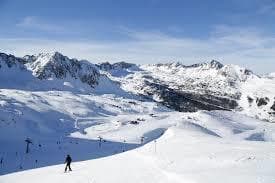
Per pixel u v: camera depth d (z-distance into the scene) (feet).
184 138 224.94
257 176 96.12
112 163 175.11
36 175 173.99
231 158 125.70
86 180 138.41
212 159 130.00
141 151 202.18
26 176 175.01
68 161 171.53
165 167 135.33
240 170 106.52
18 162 477.36
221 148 155.94
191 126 515.50
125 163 167.63
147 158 167.84
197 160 134.51
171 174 119.96
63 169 184.55
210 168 118.62
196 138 215.92
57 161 490.49
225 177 100.68
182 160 141.59
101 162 189.57
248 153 132.16
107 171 151.33
